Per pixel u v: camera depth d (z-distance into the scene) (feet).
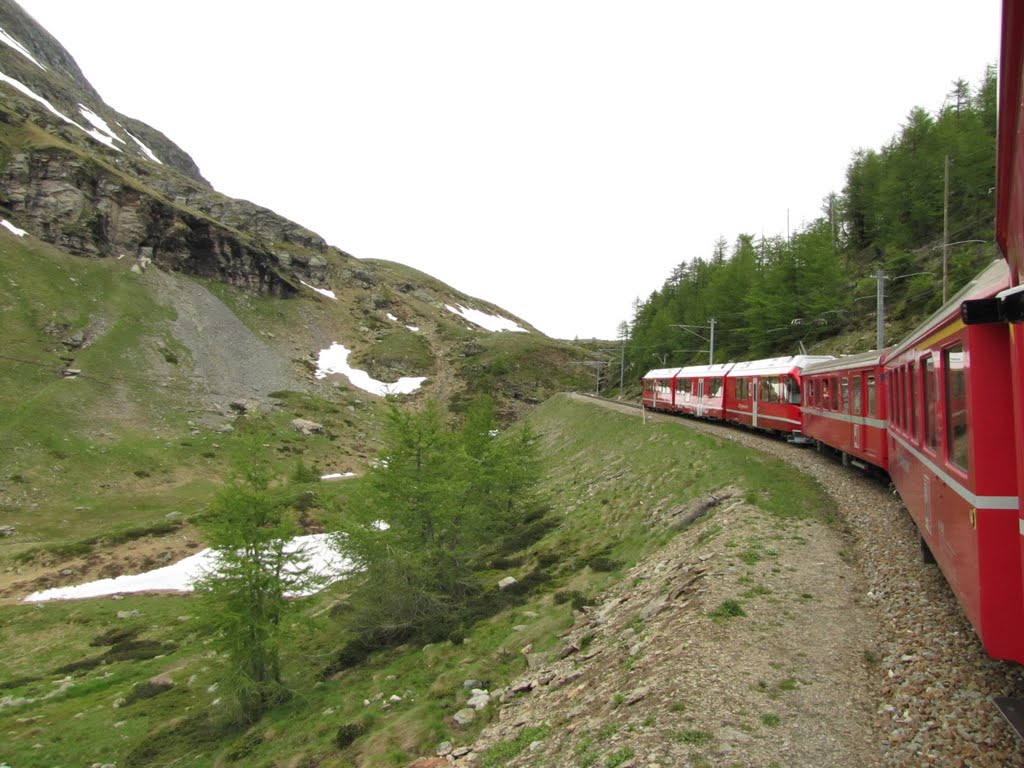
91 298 303.68
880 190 217.77
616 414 169.99
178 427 247.09
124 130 613.11
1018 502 18.81
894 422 49.44
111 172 373.81
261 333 390.83
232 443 247.70
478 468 104.37
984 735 21.85
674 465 96.22
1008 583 20.53
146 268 352.49
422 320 563.07
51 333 264.31
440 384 437.58
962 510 24.26
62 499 180.24
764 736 23.99
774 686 27.86
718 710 26.13
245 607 73.82
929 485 32.96
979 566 21.07
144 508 183.93
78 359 259.39
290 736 57.88
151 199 375.25
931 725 23.17
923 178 199.82
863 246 242.78
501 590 80.74
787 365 105.29
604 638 46.96
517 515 119.75
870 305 192.54
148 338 300.61
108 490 192.13
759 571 43.65
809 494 64.85
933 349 30.25
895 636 31.50
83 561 145.38
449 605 81.00
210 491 204.23
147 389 265.34
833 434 78.89
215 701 74.69
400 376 432.25
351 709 59.00
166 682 86.69
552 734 32.81
